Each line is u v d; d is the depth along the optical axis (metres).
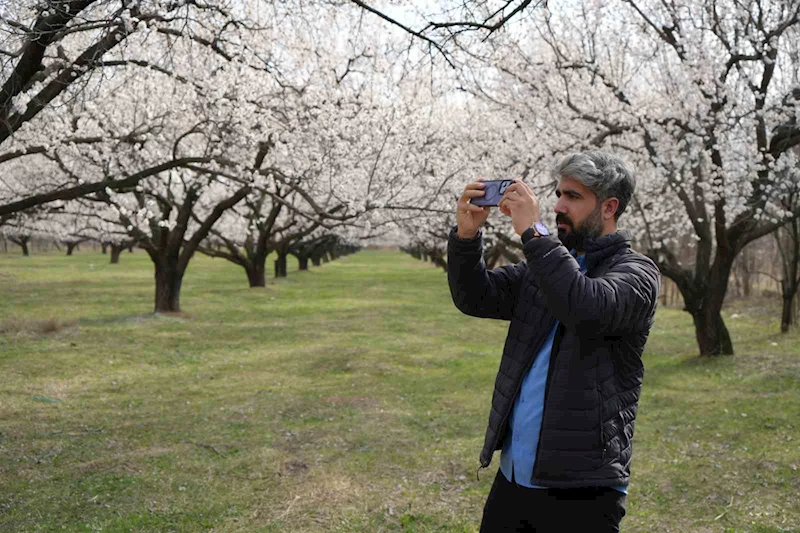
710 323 11.46
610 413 2.15
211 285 28.23
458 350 12.79
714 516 4.87
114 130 12.08
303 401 8.38
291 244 34.16
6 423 7.03
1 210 8.50
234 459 5.97
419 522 4.69
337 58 12.66
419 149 14.66
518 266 2.67
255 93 11.24
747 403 8.30
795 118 9.66
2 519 4.57
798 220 14.30
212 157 9.27
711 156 10.48
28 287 24.56
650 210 13.02
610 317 2.01
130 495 5.05
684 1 10.02
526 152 13.27
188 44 7.74
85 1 5.79
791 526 4.66
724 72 10.18
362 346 13.02
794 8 9.18
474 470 5.84
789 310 14.02
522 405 2.31
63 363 10.48
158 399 8.48
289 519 4.70
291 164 13.20
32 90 8.11
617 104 11.68
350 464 5.91
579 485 2.12
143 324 15.28
